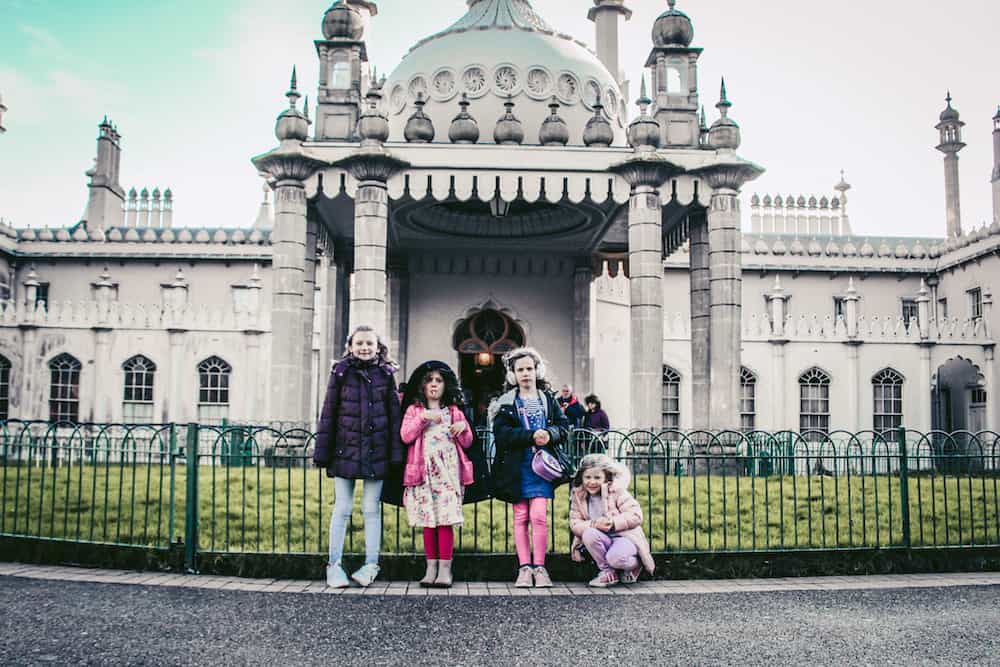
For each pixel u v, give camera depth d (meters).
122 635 4.91
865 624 5.41
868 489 10.93
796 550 7.26
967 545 7.68
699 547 7.43
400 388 7.41
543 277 22.50
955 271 30.34
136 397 23.88
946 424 29.61
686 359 25.33
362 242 14.25
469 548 7.18
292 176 14.40
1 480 10.37
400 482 6.80
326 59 15.27
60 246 30.48
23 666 4.29
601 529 6.68
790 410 25.42
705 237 15.92
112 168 35.09
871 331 26.16
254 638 4.89
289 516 6.88
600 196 14.73
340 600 5.92
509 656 4.60
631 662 4.51
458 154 14.67
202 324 23.95
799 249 31.55
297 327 14.34
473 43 17.17
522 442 6.62
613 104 18.09
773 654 4.70
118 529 7.18
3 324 24.11
